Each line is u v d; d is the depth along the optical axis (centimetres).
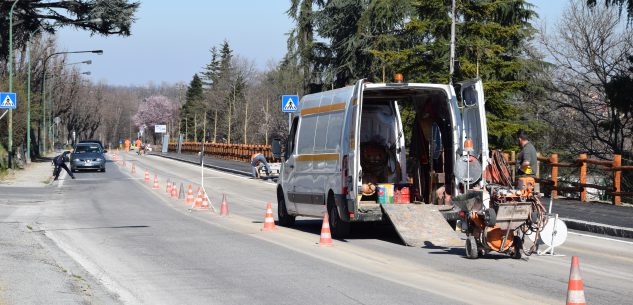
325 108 1834
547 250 1457
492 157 1556
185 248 1566
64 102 11650
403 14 4425
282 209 2091
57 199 3112
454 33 3350
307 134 1927
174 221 2197
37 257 1362
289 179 2022
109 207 2741
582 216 2106
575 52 4578
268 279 1180
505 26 3744
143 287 1116
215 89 12338
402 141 1889
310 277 1196
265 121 9888
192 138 14900
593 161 2575
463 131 1675
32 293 1006
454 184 1684
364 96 1809
